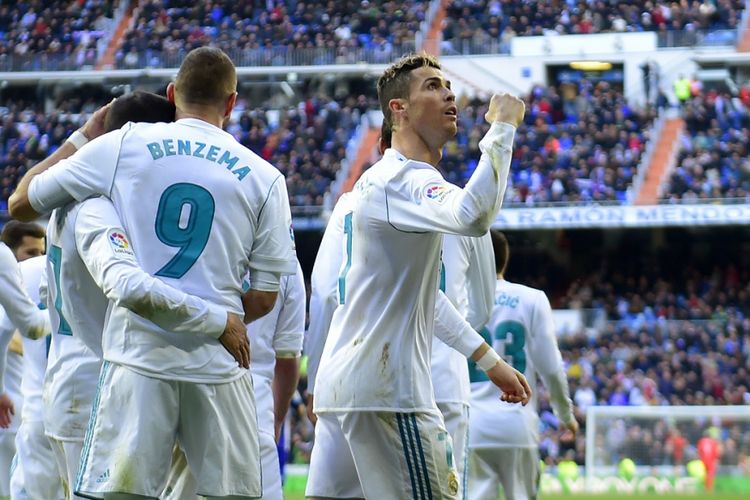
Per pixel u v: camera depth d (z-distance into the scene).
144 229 5.68
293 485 23.67
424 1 47.22
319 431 6.48
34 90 45.94
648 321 34.44
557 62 43.69
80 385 6.16
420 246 5.85
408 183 5.71
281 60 44.62
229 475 5.68
